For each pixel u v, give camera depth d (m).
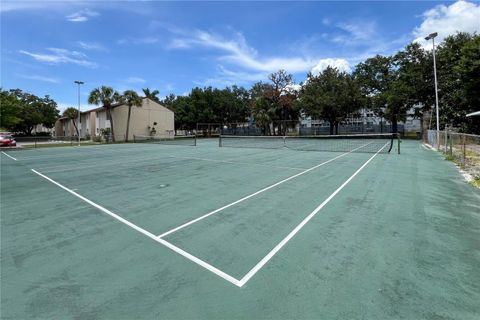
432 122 31.66
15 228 5.82
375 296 3.30
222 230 5.48
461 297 3.25
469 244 4.66
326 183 9.41
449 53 32.22
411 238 4.93
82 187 9.84
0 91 48.03
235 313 3.06
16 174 13.32
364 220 5.86
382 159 15.59
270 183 9.59
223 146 28.22
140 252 4.61
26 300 3.36
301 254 4.41
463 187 8.66
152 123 49.50
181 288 3.56
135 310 3.14
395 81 39.12
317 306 3.14
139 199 7.95
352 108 42.34
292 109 47.59
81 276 3.89
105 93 41.94
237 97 62.47
